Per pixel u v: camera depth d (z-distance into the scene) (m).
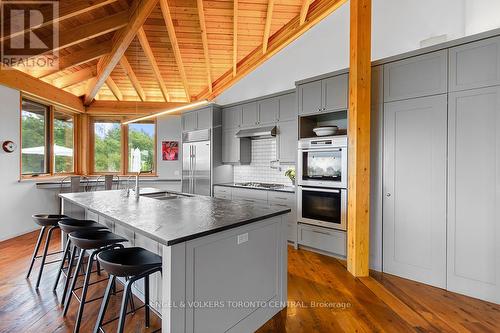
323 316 2.12
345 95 3.24
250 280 1.95
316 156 3.51
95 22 3.40
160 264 1.63
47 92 4.74
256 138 4.99
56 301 2.32
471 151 2.35
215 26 4.29
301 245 3.64
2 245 3.82
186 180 5.57
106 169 6.18
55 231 4.62
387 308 2.22
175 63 5.08
